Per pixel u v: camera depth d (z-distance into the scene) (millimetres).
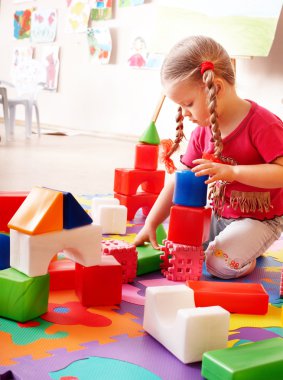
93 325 772
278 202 1110
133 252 971
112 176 2121
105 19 3670
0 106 4582
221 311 692
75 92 4008
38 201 788
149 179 1505
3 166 2191
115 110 3736
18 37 4430
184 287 778
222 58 993
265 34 2367
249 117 1037
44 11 4152
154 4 3330
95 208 1354
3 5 4535
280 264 1182
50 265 929
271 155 1000
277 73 2686
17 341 704
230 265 1051
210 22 2471
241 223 1083
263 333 792
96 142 3439
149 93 3484
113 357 678
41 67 3629
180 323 677
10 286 760
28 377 612
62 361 657
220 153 955
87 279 832
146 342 729
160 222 1110
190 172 1001
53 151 2820
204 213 1002
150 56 3420
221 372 601
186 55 952
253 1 2381
